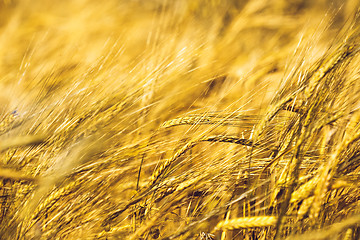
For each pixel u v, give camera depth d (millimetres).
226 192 1582
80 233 1572
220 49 2223
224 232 1548
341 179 1455
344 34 1527
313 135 1516
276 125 1613
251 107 1717
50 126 1666
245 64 2068
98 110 1654
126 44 2098
